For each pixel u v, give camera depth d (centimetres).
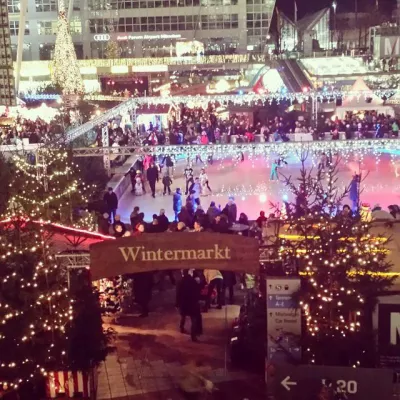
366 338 855
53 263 945
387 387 773
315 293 866
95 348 919
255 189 2473
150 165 2492
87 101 4141
